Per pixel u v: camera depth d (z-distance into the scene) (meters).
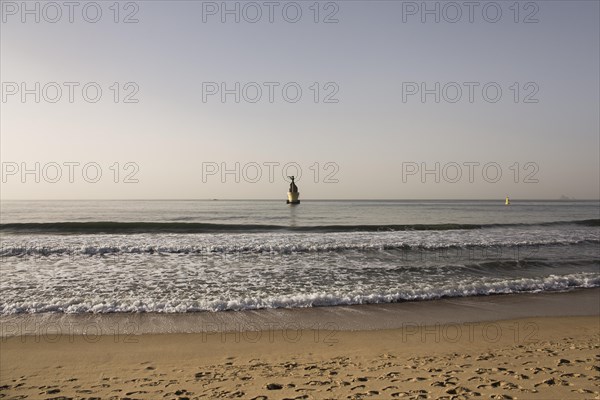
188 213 54.19
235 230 26.05
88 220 39.03
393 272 12.77
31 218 41.44
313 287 10.73
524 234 23.67
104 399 4.42
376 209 73.38
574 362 5.60
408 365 5.59
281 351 6.39
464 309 9.02
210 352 6.32
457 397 4.26
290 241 19.41
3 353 6.18
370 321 8.06
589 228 28.77
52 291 9.97
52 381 5.08
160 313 8.35
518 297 10.09
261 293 10.04
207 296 9.69
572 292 10.64
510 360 5.77
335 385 4.75
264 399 4.33
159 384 4.92
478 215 51.66
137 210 63.12
